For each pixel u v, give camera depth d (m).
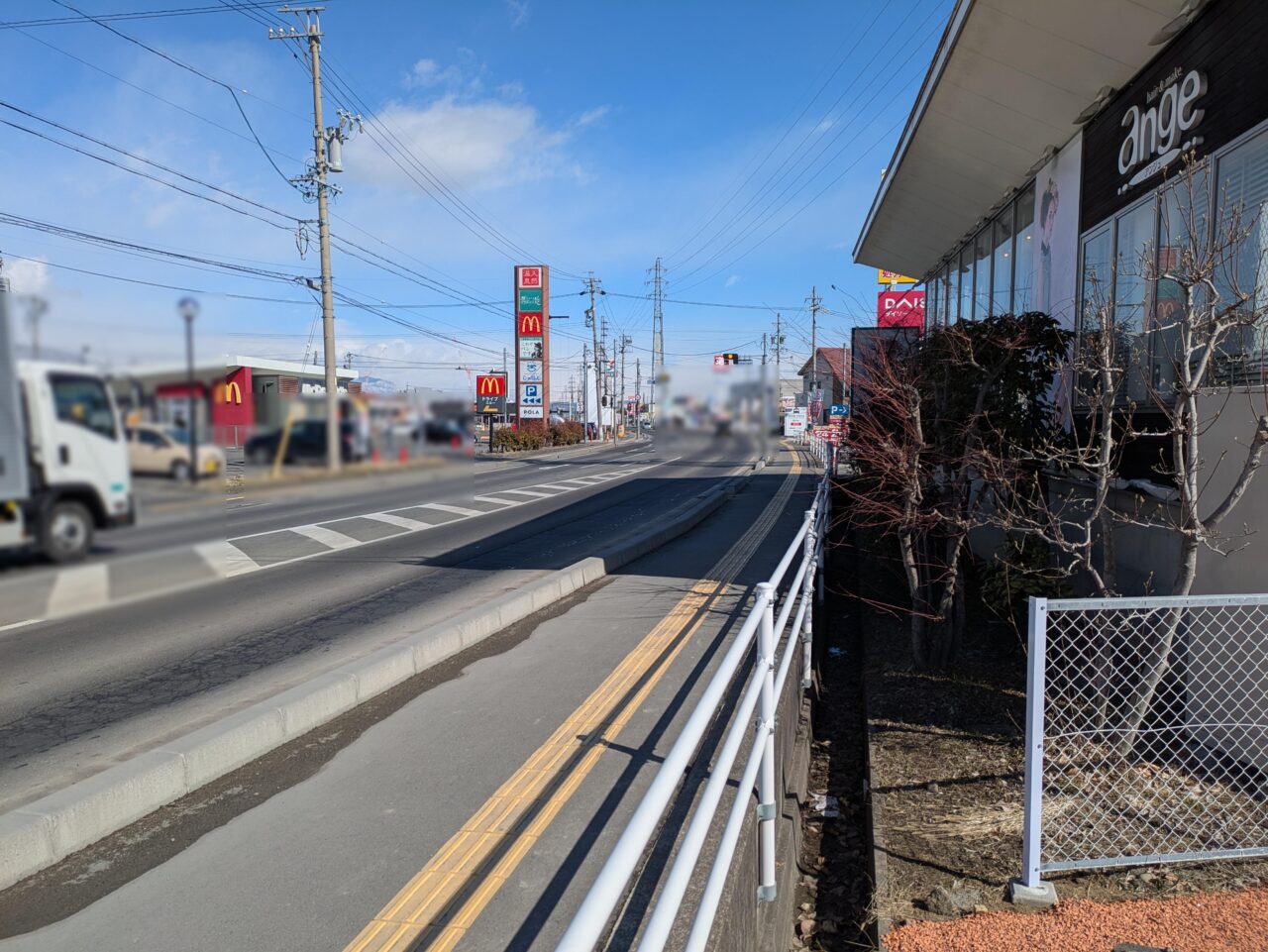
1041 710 3.60
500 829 3.62
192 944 2.88
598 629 7.02
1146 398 6.42
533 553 11.59
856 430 7.10
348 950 2.83
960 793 4.60
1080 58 7.23
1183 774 4.63
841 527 12.25
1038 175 9.85
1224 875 3.77
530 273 52.41
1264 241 5.23
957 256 14.82
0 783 4.29
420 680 5.80
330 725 4.93
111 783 3.73
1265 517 4.54
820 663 7.59
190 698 5.54
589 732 4.70
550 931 2.90
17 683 5.91
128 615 7.55
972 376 6.24
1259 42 5.28
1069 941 3.34
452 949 2.82
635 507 17.59
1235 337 5.42
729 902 2.77
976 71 8.12
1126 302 7.28
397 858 3.41
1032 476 6.40
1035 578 6.25
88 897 3.18
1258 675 4.60
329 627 7.42
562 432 56.69
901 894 3.75
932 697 5.98
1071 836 4.06
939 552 7.69
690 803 3.76
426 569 10.40
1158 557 5.64
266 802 3.94
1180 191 6.18
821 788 5.41
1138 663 5.14
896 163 11.67
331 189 26.83
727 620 7.11
